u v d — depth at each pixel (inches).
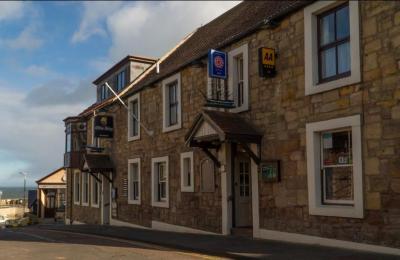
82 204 1129.4
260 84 524.7
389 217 378.3
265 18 524.1
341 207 422.3
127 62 1034.7
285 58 492.4
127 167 873.5
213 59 557.3
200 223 628.4
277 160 493.7
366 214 397.1
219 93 596.1
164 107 734.5
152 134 774.5
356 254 384.8
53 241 581.9
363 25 404.8
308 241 454.3
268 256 398.6
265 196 510.9
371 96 396.5
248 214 584.7
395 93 377.4
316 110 450.3
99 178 1005.8
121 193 896.9
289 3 541.6
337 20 442.9
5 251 479.5
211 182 605.0
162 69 828.0
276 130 499.5
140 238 584.4
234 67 569.6
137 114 844.0
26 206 2778.1
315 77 455.2
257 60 530.0
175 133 701.9
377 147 389.7
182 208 674.8
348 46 428.5
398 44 376.8
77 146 1134.4
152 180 768.9
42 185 1967.3
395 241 373.4
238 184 581.0
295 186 473.1
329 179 444.1
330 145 443.5
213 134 525.0
